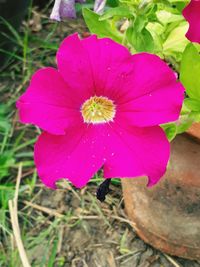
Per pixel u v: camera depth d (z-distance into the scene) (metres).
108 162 0.14
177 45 0.18
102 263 0.24
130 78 0.14
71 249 0.24
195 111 0.17
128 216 0.24
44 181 0.14
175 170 0.19
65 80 0.14
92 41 0.14
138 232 0.24
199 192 0.20
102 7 0.17
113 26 0.18
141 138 0.14
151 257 0.24
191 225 0.21
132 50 0.17
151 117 0.14
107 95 0.14
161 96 0.14
